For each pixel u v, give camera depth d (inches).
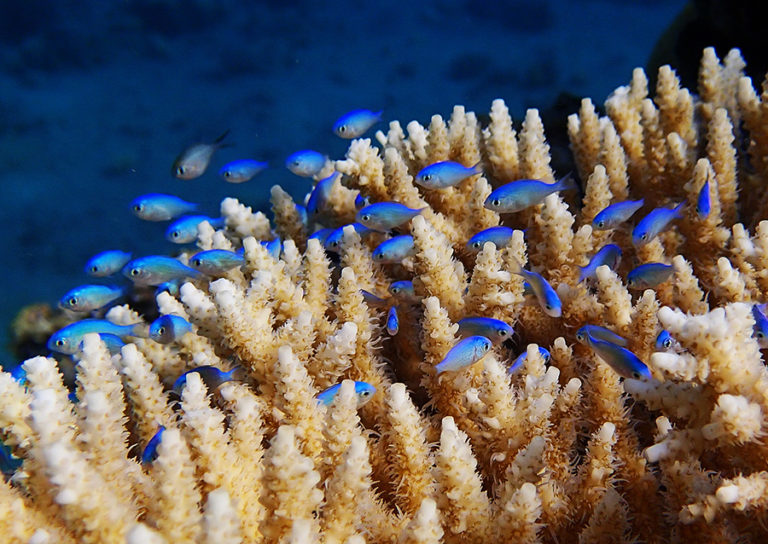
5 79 124.0
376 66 145.3
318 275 21.5
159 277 25.2
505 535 16.1
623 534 16.4
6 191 80.4
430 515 15.1
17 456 17.3
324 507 16.3
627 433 18.2
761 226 20.2
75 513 14.9
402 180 23.4
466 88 126.7
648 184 24.5
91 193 81.1
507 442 17.6
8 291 56.9
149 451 17.7
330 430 17.0
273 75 139.6
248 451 17.3
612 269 21.0
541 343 21.3
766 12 30.3
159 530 15.6
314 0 193.3
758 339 18.1
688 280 20.4
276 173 85.8
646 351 19.1
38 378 18.0
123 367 18.7
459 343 18.5
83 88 124.0
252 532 16.5
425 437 18.2
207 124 108.2
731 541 15.8
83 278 61.1
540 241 22.9
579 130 25.3
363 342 19.9
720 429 15.1
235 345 18.9
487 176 25.4
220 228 28.9
